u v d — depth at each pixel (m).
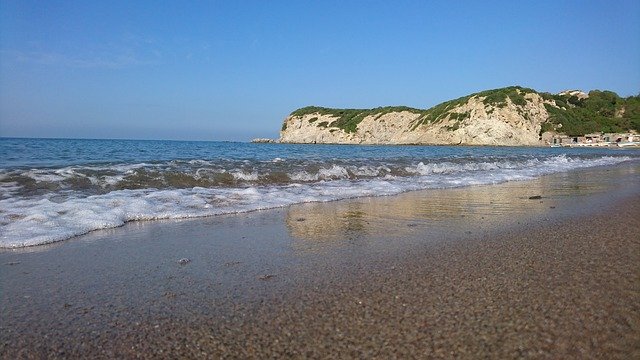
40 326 3.15
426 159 20.75
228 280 4.13
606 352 2.67
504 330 2.97
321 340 2.89
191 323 3.19
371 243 5.59
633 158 33.53
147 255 4.98
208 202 8.29
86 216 6.67
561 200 9.59
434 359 2.62
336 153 29.56
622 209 8.24
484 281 4.01
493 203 9.09
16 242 5.30
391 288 3.86
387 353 2.70
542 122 84.38
